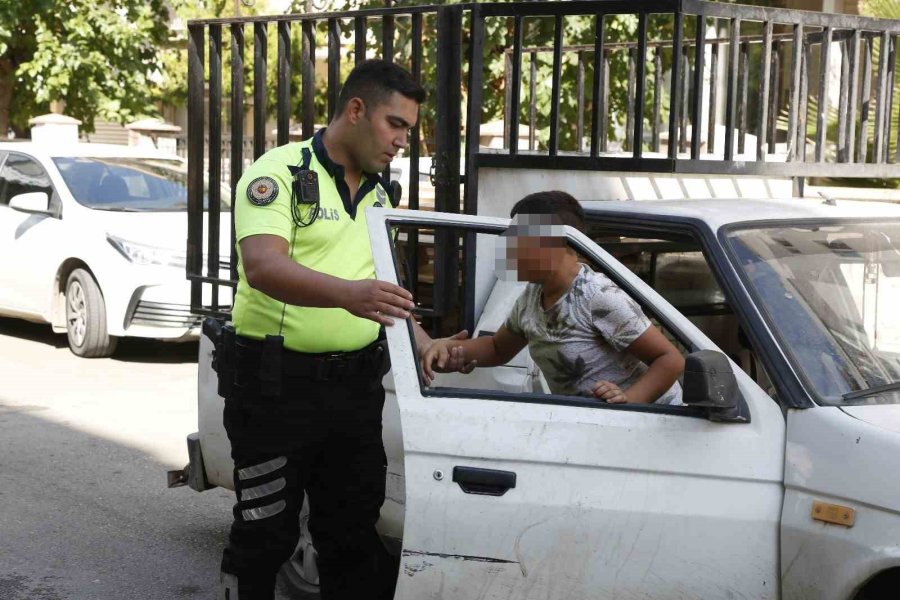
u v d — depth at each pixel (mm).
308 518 3852
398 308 3004
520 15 4344
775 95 6512
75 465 6402
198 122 5277
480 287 4176
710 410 2877
